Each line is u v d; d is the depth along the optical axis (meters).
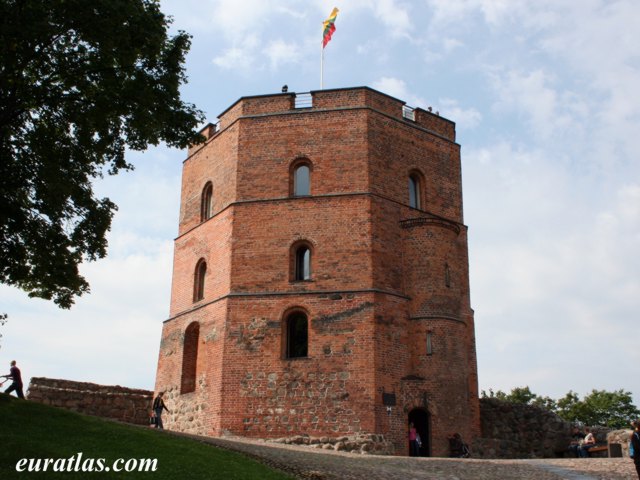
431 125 36.72
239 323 31.64
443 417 30.50
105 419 22.00
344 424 29.41
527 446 35.44
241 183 33.94
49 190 22.73
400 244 33.19
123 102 21.91
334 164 33.47
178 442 19.39
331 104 34.56
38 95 21.92
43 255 24.39
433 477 18.91
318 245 32.28
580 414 70.56
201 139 23.62
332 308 31.16
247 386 30.67
